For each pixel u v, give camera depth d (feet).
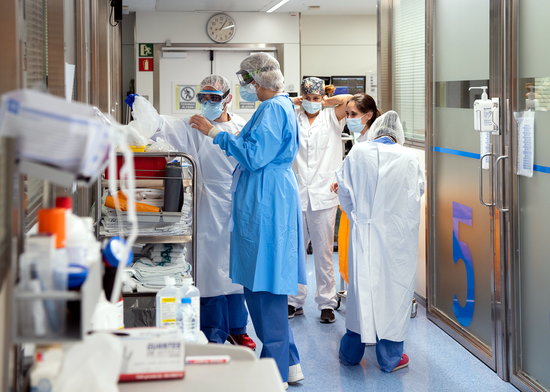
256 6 29.99
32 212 6.35
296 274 11.59
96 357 4.07
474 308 14.17
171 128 13.20
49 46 8.46
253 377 4.83
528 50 11.50
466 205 14.43
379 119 12.82
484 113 12.32
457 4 14.67
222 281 13.38
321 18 32.71
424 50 16.70
